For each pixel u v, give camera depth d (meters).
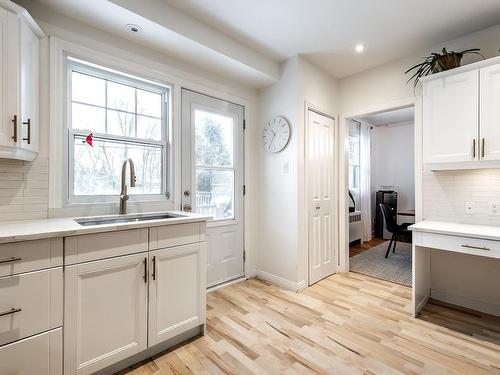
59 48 1.77
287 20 2.16
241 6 1.98
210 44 2.23
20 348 1.18
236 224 2.95
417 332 1.93
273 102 2.97
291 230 2.75
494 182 2.17
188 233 1.79
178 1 1.92
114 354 1.45
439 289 2.50
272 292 2.66
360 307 2.33
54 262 1.26
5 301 1.14
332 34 2.36
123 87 2.19
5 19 1.37
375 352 1.70
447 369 1.53
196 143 2.62
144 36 2.04
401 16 2.11
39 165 1.70
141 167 2.26
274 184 2.94
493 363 1.58
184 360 1.62
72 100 1.91
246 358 1.64
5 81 1.37
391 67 2.84
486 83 1.97
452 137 2.13
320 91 3.01
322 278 3.04
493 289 2.22
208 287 2.69
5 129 1.38
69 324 1.31
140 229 1.55
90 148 1.99
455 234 1.93
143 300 1.57
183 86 2.46
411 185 5.42
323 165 3.08
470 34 2.33
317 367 1.55
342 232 3.28
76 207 1.86
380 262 3.70
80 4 1.68
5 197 1.58
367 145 5.32
